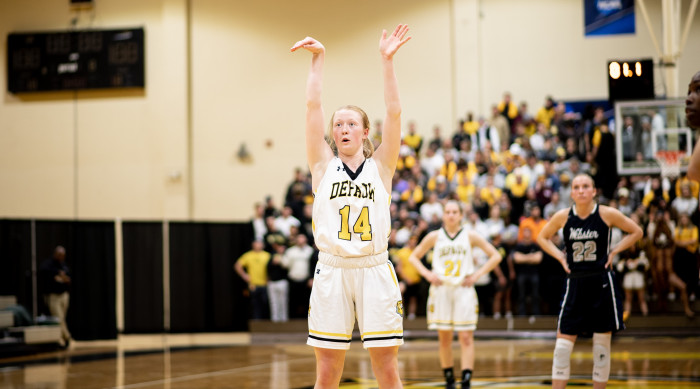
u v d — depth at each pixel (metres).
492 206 15.13
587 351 11.23
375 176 4.07
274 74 19.88
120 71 20.02
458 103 19.17
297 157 19.70
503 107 17.83
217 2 20.11
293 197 17.08
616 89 10.29
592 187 5.97
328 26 19.72
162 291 16.88
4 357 12.69
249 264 16.34
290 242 16.16
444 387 7.64
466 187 16.05
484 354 10.95
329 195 4.03
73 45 20.19
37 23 20.59
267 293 16.31
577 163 15.32
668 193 14.97
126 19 20.30
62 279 14.71
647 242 14.05
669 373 8.28
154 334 16.78
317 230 4.07
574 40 19.05
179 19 20.00
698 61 18.31
